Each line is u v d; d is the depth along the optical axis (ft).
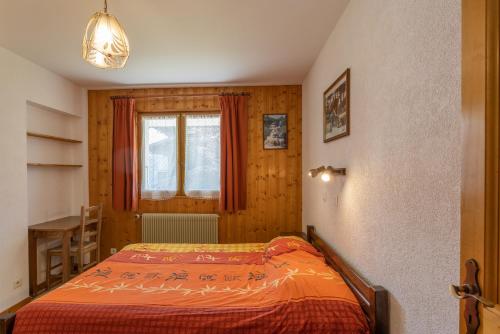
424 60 3.38
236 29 7.27
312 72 9.80
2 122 8.43
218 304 5.25
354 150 5.68
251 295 5.63
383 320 4.28
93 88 12.37
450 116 2.94
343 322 4.62
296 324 4.66
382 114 4.47
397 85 4.00
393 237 4.14
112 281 6.41
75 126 12.32
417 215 3.54
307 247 7.64
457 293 2.16
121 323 4.86
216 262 7.79
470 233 2.17
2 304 8.43
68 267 9.96
